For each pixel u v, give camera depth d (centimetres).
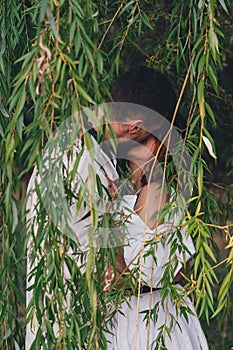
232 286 402
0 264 293
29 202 311
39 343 270
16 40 289
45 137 287
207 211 361
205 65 269
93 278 257
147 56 420
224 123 448
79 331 268
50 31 245
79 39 245
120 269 294
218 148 469
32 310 270
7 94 287
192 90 310
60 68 250
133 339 310
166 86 312
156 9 368
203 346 328
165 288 277
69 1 247
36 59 239
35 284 267
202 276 264
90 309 276
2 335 290
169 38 310
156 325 310
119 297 282
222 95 443
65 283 276
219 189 456
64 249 264
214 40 262
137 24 359
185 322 320
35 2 266
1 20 286
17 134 252
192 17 290
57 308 292
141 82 306
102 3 351
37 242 264
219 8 364
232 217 433
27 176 381
